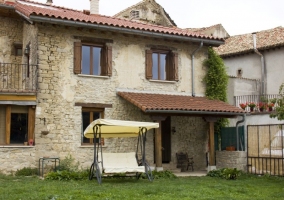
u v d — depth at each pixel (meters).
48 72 15.81
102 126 13.49
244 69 28.02
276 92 25.78
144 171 13.30
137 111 17.44
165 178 14.78
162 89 18.22
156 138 15.95
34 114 15.58
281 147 15.96
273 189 12.17
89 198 9.52
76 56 16.34
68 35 16.31
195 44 19.09
